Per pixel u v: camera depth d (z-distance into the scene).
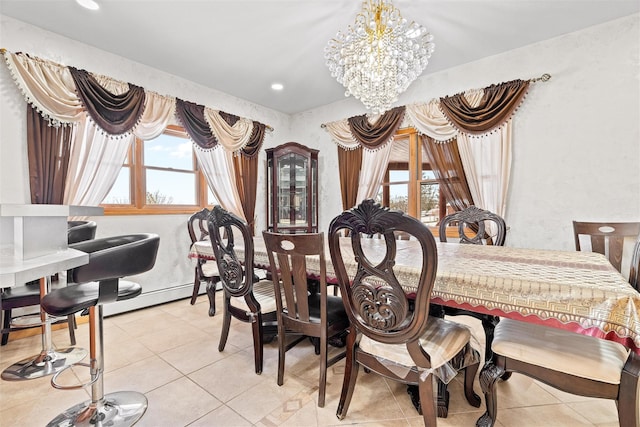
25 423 1.39
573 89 2.50
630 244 2.32
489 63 2.88
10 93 2.22
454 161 3.01
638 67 2.26
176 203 3.38
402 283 1.33
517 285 1.09
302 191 3.95
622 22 2.30
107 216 2.76
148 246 1.30
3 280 0.73
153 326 2.53
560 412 1.45
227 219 1.75
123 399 1.54
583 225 2.06
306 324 1.56
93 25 2.34
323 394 1.50
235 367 1.87
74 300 1.26
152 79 3.04
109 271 1.20
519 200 2.74
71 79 2.44
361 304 1.28
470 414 1.44
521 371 1.20
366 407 1.51
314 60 2.93
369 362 1.34
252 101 4.01
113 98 2.65
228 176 3.63
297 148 3.89
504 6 2.17
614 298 0.93
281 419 1.42
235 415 1.44
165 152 3.30
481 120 2.82
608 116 2.37
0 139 2.17
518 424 1.37
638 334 0.88
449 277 1.22
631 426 1.01
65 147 2.42
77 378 1.75
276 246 1.55
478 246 2.08
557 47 2.55
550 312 1.04
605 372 1.04
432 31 2.46
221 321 2.66
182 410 1.47
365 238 2.63
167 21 2.31
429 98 3.24
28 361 1.88
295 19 2.31
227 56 2.84
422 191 3.40
